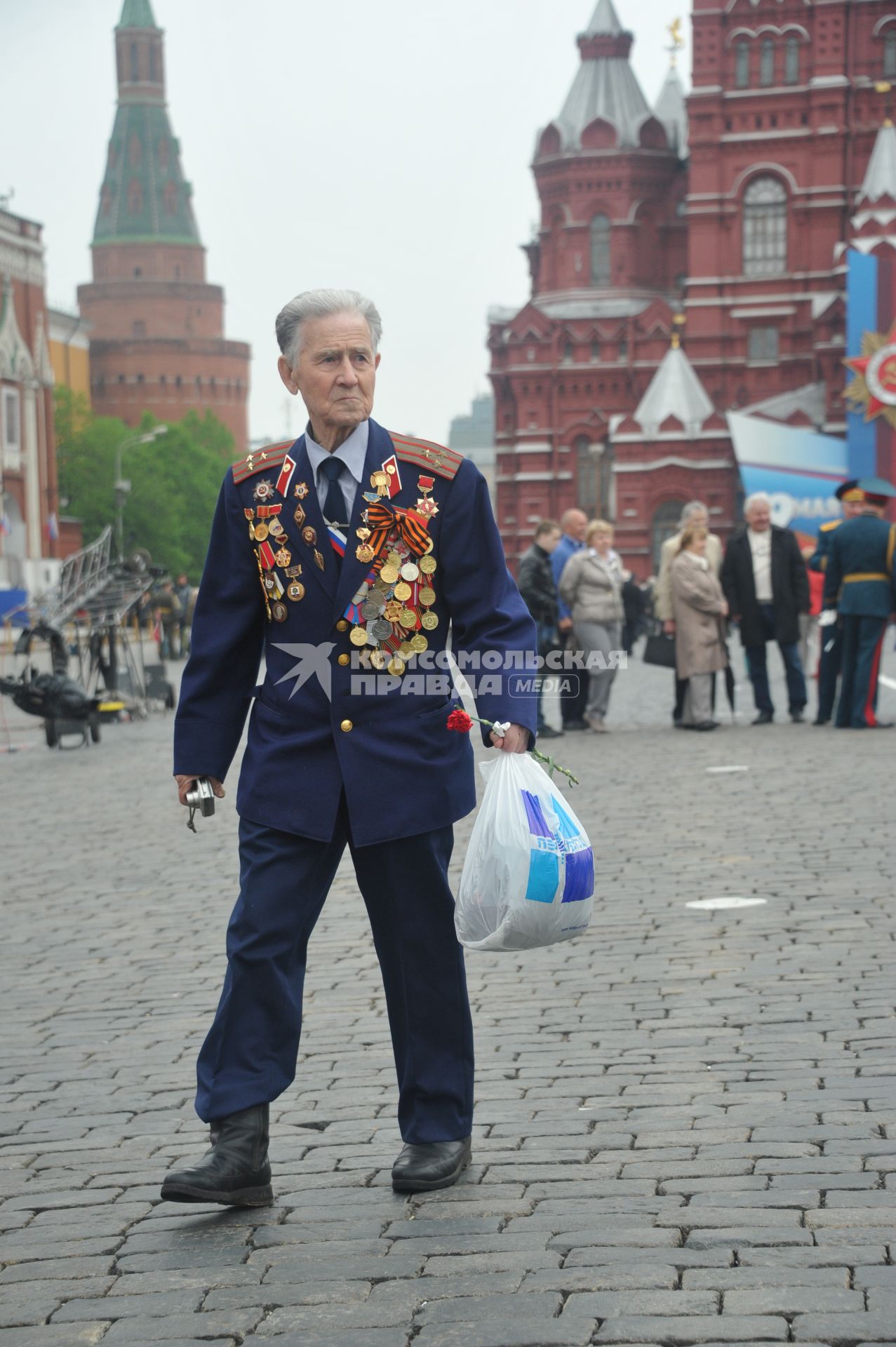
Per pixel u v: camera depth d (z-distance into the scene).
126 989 7.35
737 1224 4.07
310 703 4.43
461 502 4.45
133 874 10.52
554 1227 4.13
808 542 71.56
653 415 82.62
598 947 7.71
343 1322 3.62
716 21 81.62
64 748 20.34
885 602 17.30
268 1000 4.38
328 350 4.37
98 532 108.75
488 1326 3.54
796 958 7.23
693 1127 4.96
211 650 4.56
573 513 19.48
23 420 79.81
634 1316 3.54
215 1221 4.35
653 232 88.31
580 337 86.56
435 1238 4.10
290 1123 5.27
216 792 4.61
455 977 4.58
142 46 169.62
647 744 16.88
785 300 82.06
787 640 18.47
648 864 9.81
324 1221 4.29
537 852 4.41
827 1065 5.57
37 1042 6.48
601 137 87.75
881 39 80.69
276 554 4.42
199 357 157.62
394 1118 5.26
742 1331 3.44
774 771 13.97
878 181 76.94
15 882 10.39
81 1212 4.51
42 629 20.64
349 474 4.44
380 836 4.38
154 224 166.50
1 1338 3.66
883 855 9.70
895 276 70.88
